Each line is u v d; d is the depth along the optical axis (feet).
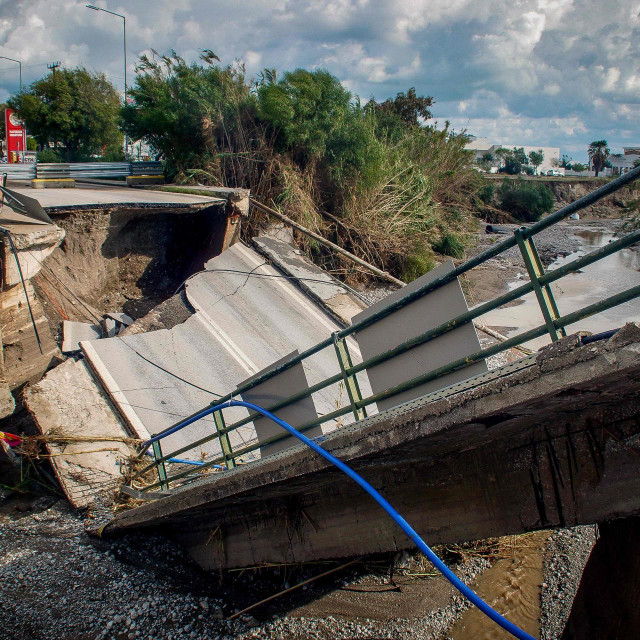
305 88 58.34
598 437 10.89
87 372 29.45
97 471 25.44
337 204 62.90
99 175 54.85
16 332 29.81
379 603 20.49
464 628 19.11
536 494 12.19
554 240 114.42
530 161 322.55
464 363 11.58
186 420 20.35
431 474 14.25
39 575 20.80
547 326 9.98
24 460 26.63
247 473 16.02
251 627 19.56
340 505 17.07
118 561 22.17
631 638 11.00
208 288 39.09
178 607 20.20
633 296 8.64
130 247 44.24
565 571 21.59
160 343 32.81
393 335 13.99
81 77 104.73
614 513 10.85
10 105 106.63
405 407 12.26
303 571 22.50
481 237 108.27
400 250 63.05
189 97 57.31
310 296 41.88
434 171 84.38
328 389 34.01
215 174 58.34
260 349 35.17
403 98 124.36
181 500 19.02
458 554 23.00
